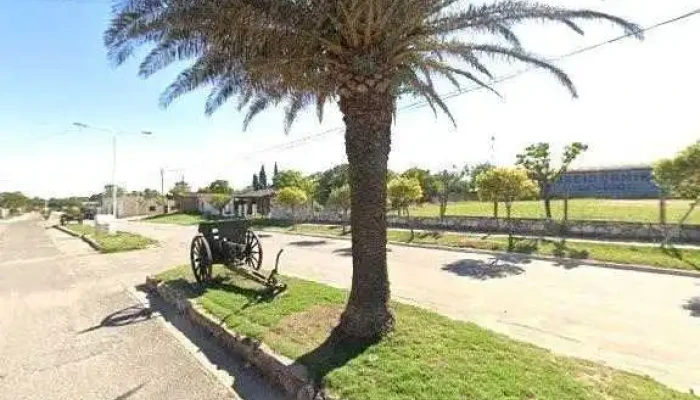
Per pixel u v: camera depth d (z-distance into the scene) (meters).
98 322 8.50
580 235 18.52
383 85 6.11
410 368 4.93
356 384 4.69
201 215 56.47
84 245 24.17
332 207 32.75
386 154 6.30
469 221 22.77
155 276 12.19
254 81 7.64
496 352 5.41
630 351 6.30
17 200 106.88
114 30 6.32
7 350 6.96
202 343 7.05
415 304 9.10
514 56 8.02
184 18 5.97
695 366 5.74
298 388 5.01
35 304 10.23
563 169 20.84
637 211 25.30
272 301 8.30
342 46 6.14
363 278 6.12
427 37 6.82
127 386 5.49
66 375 5.89
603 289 10.33
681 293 9.80
